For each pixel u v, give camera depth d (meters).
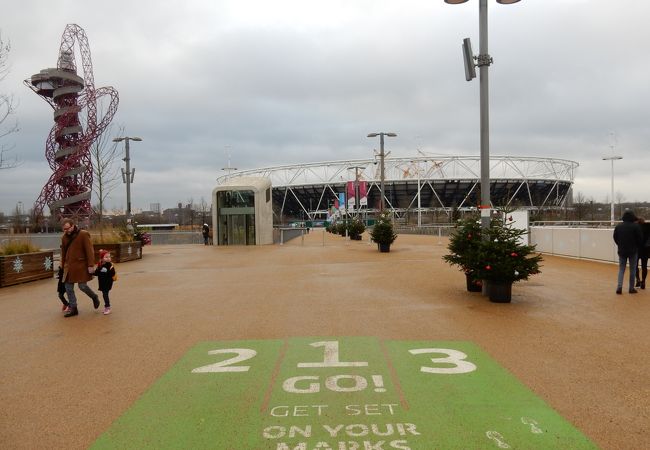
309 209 133.62
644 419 4.17
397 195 118.38
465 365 5.68
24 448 3.84
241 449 3.71
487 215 10.15
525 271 9.45
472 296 10.54
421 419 4.19
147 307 9.85
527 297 10.23
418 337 7.04
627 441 3.78
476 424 4.08
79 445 3.87
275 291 11.74
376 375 5.36
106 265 9.23
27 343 7.08
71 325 8.25
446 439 3.81
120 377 5.48
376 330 7.51
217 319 8.55
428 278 13.74
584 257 17.92
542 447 3.69
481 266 9.73
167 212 115.88
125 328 7.96
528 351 6.24
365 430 3.99
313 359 6.01
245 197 35.09
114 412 4.50
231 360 6.04
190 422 4.23
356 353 6.24
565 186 127.19
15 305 10.38
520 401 4.57
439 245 29.70
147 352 6.50
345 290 11.70
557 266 15.89
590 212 85.00
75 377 5.52
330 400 4.65
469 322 7.97
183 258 22.77
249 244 35.06
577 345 6.49
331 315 8.71
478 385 5.01
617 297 10.09
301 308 9.43
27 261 14.45
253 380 5.27
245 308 9.54
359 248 28.22
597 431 3.95
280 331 7.55
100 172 28.64
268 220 36.53
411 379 5.21
